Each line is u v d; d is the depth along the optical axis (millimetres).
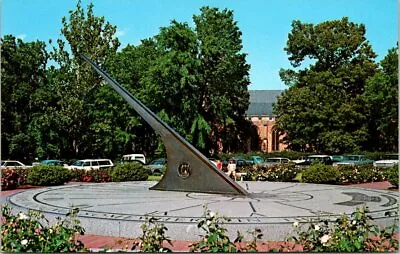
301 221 8359
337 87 51969
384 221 8977
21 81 49594
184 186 12562
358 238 6223
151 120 12875
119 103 47688
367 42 53219
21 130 49000
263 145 80250
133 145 50625
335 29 54000
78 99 46781
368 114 52375
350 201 11234
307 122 51719
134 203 10539
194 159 12367
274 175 23000
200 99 46844
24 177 22844
